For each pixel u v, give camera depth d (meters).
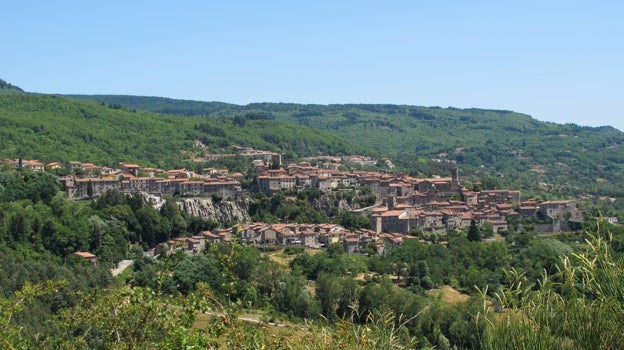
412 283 168.00
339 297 137.00
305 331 30.81
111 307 41.12
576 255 21.14
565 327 20.69
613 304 20.11
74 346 44.62
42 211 199.75
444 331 109.00
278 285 151.50
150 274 152.38
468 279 165.12
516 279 22.83
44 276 137.50
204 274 151.75
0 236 172.75
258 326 36.91
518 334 21.05
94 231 190.75
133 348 38.12
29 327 92.38
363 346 27.95
